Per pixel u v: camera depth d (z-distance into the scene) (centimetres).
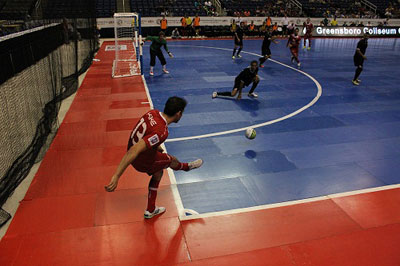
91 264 364
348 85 1265
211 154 655
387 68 1638
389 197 510
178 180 553
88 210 460
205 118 865
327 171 596
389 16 3441
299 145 707
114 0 2995
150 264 366
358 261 378
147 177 552
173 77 1338
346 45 2538
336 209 477
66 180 538
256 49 2228
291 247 398
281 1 3450
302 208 478
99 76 1329
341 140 739
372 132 791
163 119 379
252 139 723
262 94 1115
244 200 500
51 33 1427
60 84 1093
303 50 2241
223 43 2528
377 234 424
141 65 1333
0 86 941
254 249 394
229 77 1352
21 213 449
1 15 1562
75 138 712
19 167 564
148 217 442
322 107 982
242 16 3067
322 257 383
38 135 698
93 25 2019
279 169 600
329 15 3291
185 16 2825
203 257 379
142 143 354
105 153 642
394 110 966
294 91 1164
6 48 970
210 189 529
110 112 890
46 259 369
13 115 798
